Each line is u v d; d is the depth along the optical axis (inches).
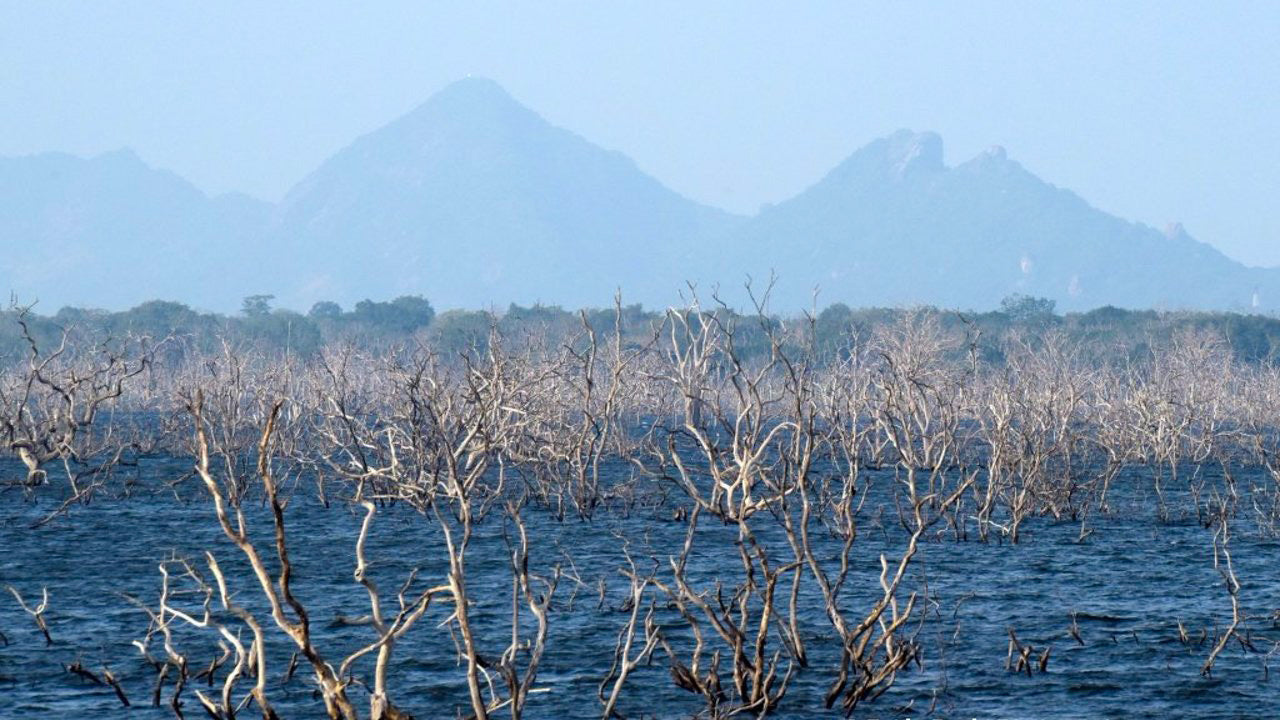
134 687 1243.8
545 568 1904.5
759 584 1759.4
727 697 1191.6
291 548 2117.4
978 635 1482.5
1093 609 1643.7
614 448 3046.3
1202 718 1178.6
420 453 2281.0
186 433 3811.5
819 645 1397.6
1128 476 3422.7
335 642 1424.7
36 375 2304.4
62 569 1914.4
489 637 1446.9
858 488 2920.8
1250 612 1628.9
